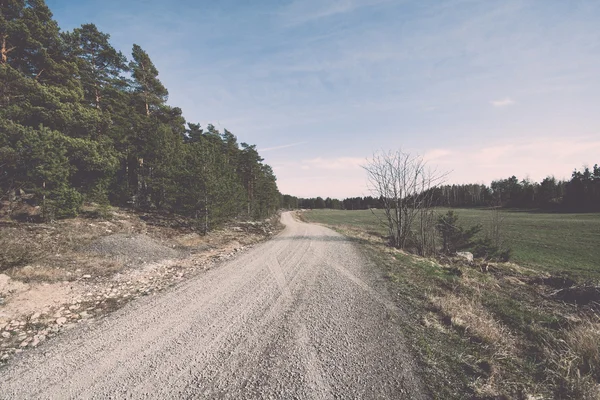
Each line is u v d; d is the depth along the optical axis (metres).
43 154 12.32
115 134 20.61
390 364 3.44
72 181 16.28
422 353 3.67
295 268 9.16
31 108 13.64
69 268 8.17
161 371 3.38
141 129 22.23
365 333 4.31
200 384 3.11
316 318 4.95
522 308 5.93
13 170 12.41
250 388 3.02
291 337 4.23
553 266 15.21
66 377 3.26
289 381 3.14
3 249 7.93
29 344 4.09
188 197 16.61
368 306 5.50
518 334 4.55
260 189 43.28
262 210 42.69
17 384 3.13
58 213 13.38
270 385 3.07
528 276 11.15
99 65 21.47
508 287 8.45
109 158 16.98
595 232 26.73
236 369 3.40
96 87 20.11
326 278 7.80
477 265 12.48
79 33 18.88
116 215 17.47
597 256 17.83
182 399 2.86
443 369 3.32
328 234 21.66
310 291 6.60
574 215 45.72
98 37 20.48
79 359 3.67
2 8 13.54
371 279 7.61
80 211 15.63
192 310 5.45
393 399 2.80
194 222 17.02
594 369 3.31
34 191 12.90
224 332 4.45
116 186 22.00
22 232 10.82
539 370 3.36
